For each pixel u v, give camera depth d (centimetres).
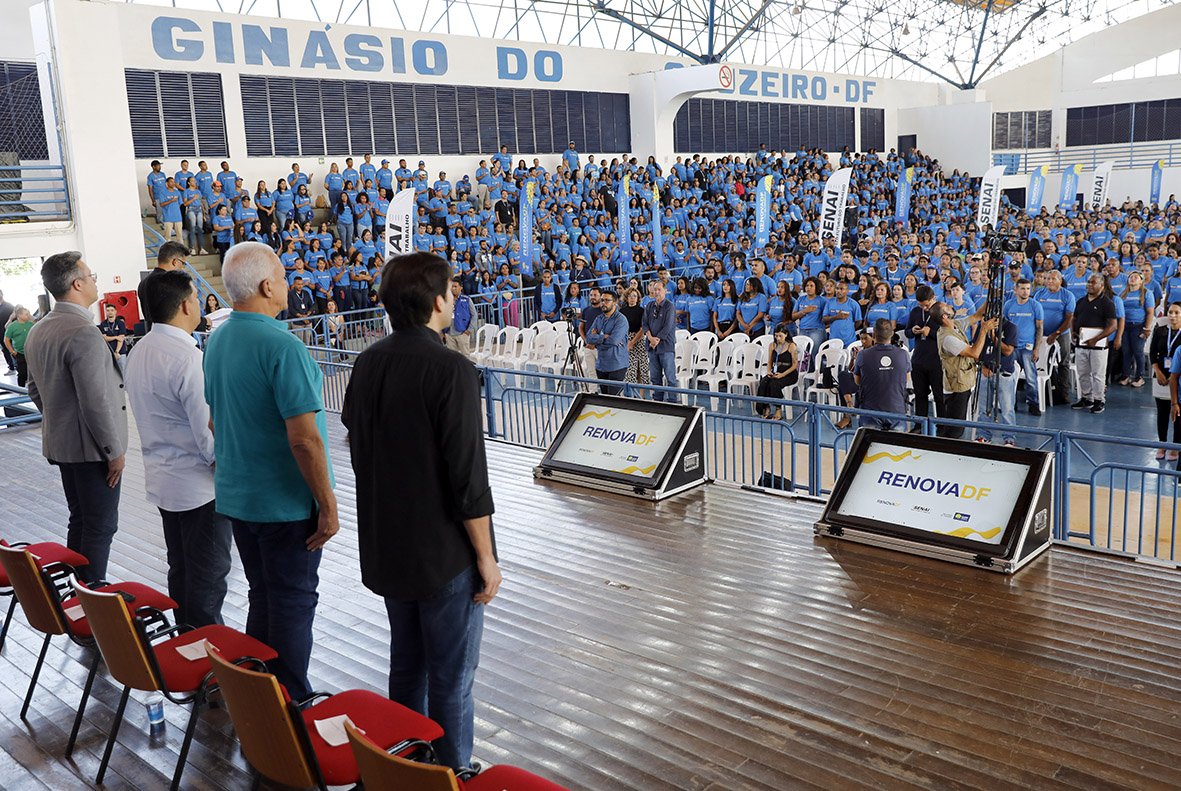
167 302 395
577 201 2409
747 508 666
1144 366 1275
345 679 432
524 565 578
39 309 1234
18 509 740
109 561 605
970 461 579
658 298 1080
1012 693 402
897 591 515
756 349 1192
